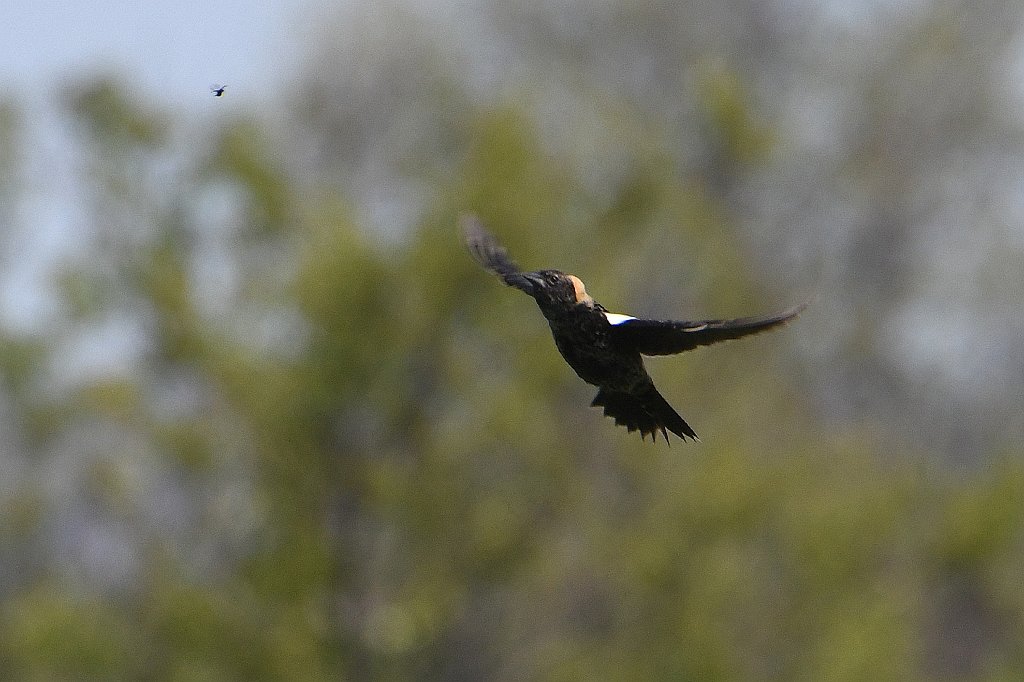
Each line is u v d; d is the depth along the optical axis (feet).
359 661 54.80
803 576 54.80
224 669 54.03
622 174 57.36
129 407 56.08
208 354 53.47
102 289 57.00
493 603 58.18
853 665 52.65
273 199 55.57
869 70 126.41
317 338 52.29
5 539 70.38
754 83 121.70
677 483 55.47
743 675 54.85
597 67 122.42
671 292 62.18
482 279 53.01
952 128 126.00
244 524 55.88
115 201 56.90
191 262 56.90
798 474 57.00
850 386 114.73
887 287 122.83
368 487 53.88
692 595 53.88
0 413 69.77
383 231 56.08
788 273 116.16
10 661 58.80
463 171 54.49
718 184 67.26
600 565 55.77
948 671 76.54
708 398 59.00
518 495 55.67
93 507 62.28
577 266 55.67
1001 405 120.47
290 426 52.90
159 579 55.26
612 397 26.89
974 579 59.93
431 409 54.65
